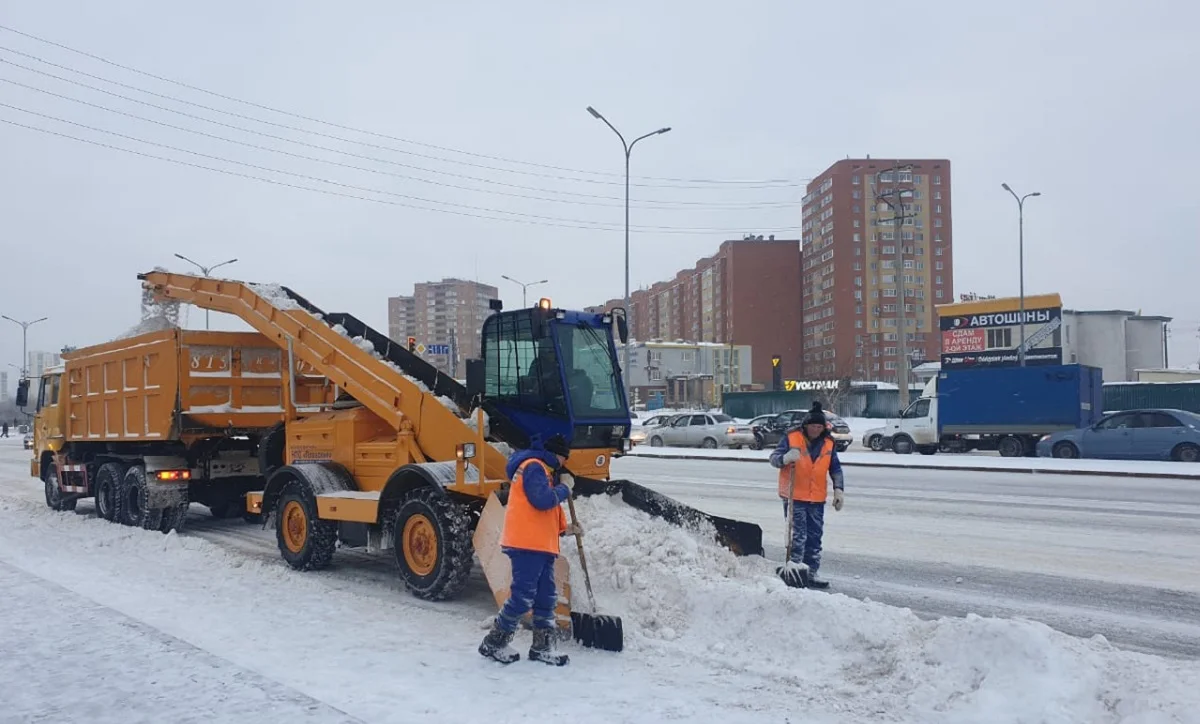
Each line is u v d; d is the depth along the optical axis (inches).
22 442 2018.9
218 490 515.8
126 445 525.0
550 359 332.2
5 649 247.0
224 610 296.2
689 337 4869.6
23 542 448.1
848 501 616.4
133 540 443.2
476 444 311.1
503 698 203.5
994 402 1098.7
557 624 255.3
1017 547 423.8
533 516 233.6
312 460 396.8
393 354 401.7
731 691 207.0
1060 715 176.9
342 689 210.8
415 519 315.9
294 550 374.6
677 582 263.3
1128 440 954.7
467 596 319.9
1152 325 2965.1
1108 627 276.7
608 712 193.8
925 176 3887.8
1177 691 175.6
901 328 1510.8
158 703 202.8
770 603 243.0
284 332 417.7
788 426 1270.9
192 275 490.6
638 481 778.2
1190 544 429.7
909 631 221.6
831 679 212.5
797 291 4261.8
